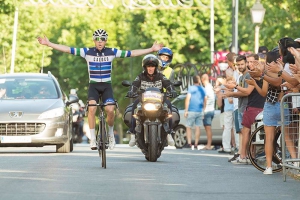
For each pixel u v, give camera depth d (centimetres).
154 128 3262
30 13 8794
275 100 2755
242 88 3269
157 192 2189
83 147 4769
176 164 3216
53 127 3850
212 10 7962
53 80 4156
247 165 3262
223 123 4553
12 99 3984
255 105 3281
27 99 3978
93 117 2986
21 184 2338
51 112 3869
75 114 6575
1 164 3058
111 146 2997
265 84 2777
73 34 11556
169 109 3288
